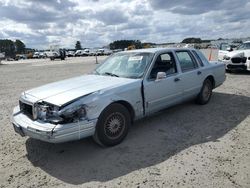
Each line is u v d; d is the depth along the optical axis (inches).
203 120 223.9
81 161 158.9
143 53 217.2
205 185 127.9
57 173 146.6
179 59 235.9
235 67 492.4
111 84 180.7
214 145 172.7
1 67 1169.4
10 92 403.5
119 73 210.1
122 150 170.9
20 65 1294.3
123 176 140.2
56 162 159.3
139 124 217.9
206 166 145.8
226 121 219.3
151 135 194.1
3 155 170.9
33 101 162.1
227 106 265.3
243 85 380.5
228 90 347.3
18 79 592.7
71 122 151.3
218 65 287.9
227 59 504.7
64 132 147.6
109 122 171.5
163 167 147.3
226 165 146.0
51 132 145.6
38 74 701.9
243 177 133.6
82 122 153.9
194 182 130.9
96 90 168.1
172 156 159.8
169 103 219.8
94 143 182.4
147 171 143.9
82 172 146.4
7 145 186.2
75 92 165.2
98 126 165.3
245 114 236.8
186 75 235.1
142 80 193.6
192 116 235.1
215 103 277.9
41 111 157.8
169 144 177.5
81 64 1096.8
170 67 224.1
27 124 158.7
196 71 249.9
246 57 481.4
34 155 169.6
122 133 180.4
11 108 294.4
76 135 152.6
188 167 145.8
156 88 202.1
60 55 1859.0
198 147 170.7
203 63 266.1
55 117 151.6
